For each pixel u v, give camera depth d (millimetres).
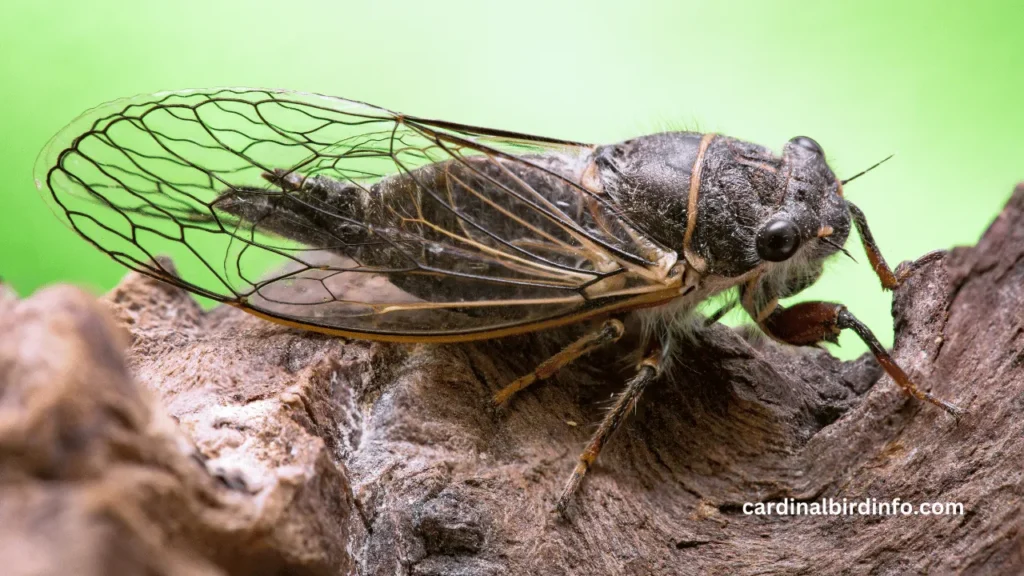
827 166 127
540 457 122
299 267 125
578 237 126
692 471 124
